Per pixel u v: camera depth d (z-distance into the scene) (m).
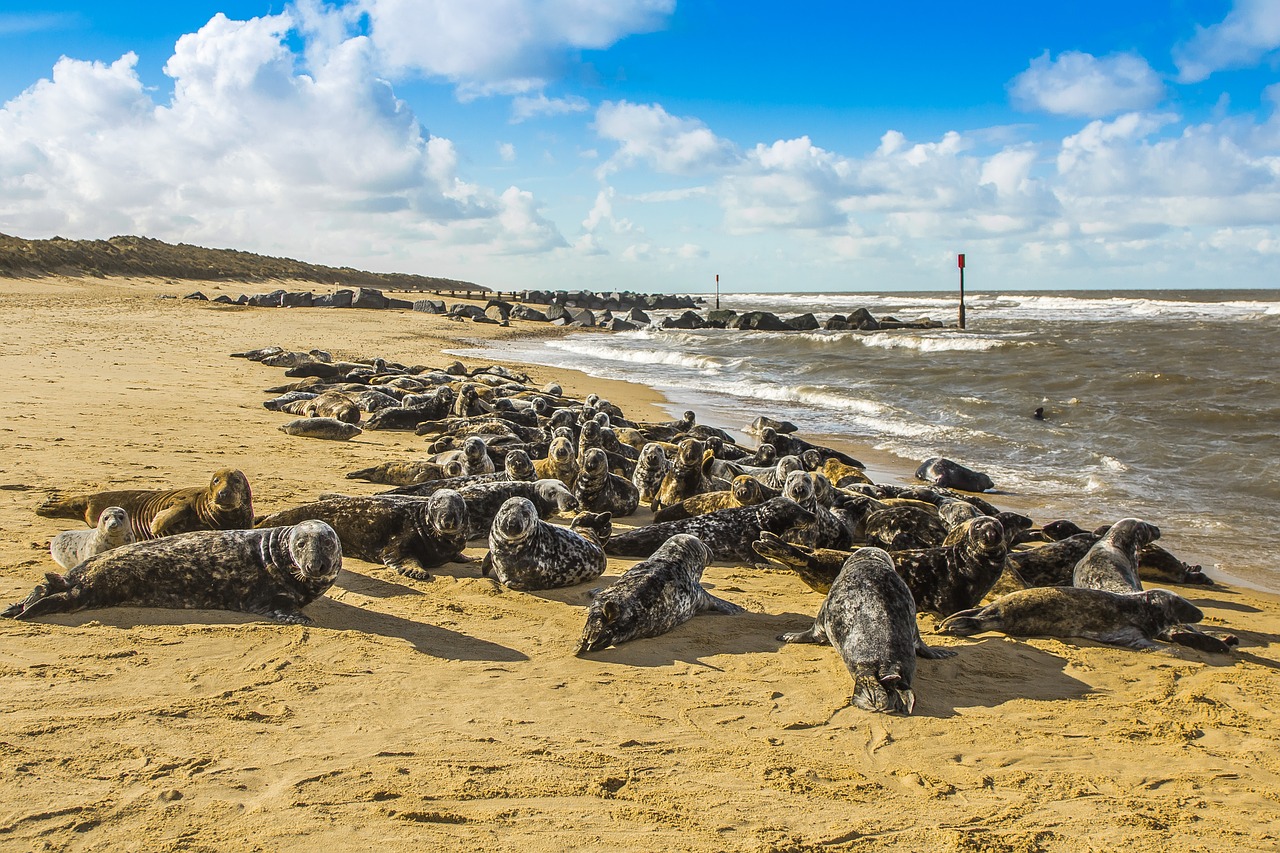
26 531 7.41
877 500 10.55
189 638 5.50
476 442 10.94
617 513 10.51
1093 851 3.70
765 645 6.12
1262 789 4.32
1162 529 10.28
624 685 5.29
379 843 3.42
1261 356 26.98
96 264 68.94
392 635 5.88
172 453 11.25
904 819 3.88
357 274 136.88
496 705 4.86
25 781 3.70
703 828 3.70
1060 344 32.31
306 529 6.04
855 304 98.94
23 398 14.88
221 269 90.25
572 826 3.65
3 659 4.97
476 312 53.81
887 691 5.16
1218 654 6.31
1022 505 11.61
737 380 26.25
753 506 8.89
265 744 4.19
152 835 3.38
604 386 25.06
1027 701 5.37
